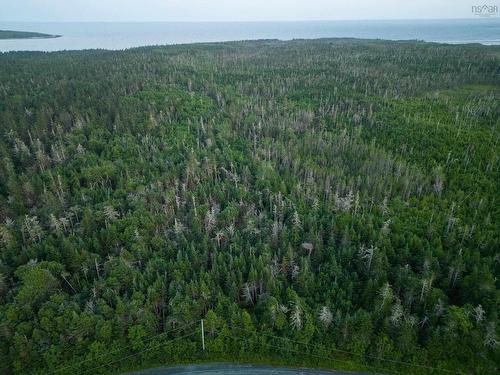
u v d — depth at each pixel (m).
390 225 87.62
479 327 62.09
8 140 131.38
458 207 93.62
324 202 99.25
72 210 94.88
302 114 160.75
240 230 89.38
